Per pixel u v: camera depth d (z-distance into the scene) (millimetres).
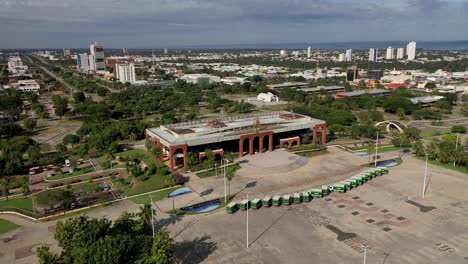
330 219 108562
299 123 191000
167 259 74188
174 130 169250
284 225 105312
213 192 130875
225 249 92375
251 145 173750
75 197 126188
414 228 102125
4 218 113438
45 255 75875
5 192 127875
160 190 133375
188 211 115688
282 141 187875
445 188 131750
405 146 190125
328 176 146000
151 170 148500
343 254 89562
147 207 95812
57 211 116938
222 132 172375
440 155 161750
